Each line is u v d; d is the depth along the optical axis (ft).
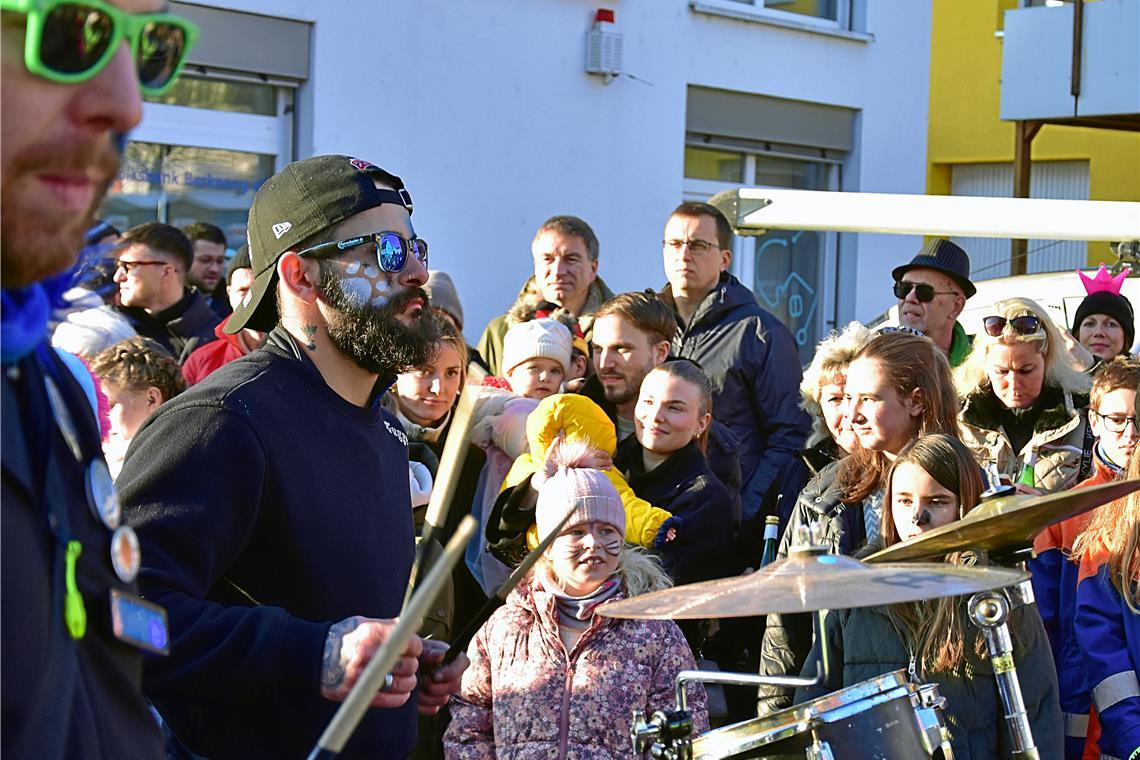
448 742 10.71
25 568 4.42
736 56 34.94
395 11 29.14
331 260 7.97
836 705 7.96
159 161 26.73
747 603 6.89
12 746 4.34
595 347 15.05
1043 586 12.17
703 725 10.41
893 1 38.22
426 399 13.04
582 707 10.29
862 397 11.56
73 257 4.25
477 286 30.68
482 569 12.10
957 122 49.24
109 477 5.05
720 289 18.01
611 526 10.63
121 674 5.00
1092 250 45.88
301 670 6.94
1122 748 10.89
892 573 7.16
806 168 37.83
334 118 28.50
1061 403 14.84
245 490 7.41
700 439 13.60
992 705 9.77
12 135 3.99
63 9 3.95
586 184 32.32
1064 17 38.32
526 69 31.12
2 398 4.48
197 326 19.13
